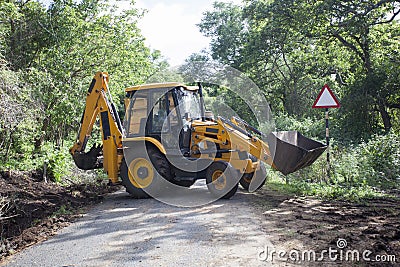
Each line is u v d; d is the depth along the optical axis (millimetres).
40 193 10484
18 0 17906
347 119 22609
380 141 14312
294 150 9656
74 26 17859
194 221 8023
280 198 10172
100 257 6090
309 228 7195
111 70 19141
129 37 19625
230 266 5473
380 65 23109
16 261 6152
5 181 10773
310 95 35062
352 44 25578
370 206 9047
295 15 23609
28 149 13609
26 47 17641
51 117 15961
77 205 10094
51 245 6840
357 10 21953
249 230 7195
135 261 5840
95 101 11570
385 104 22516
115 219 8484
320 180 11953
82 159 11938
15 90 12242
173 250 6242
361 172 12133
